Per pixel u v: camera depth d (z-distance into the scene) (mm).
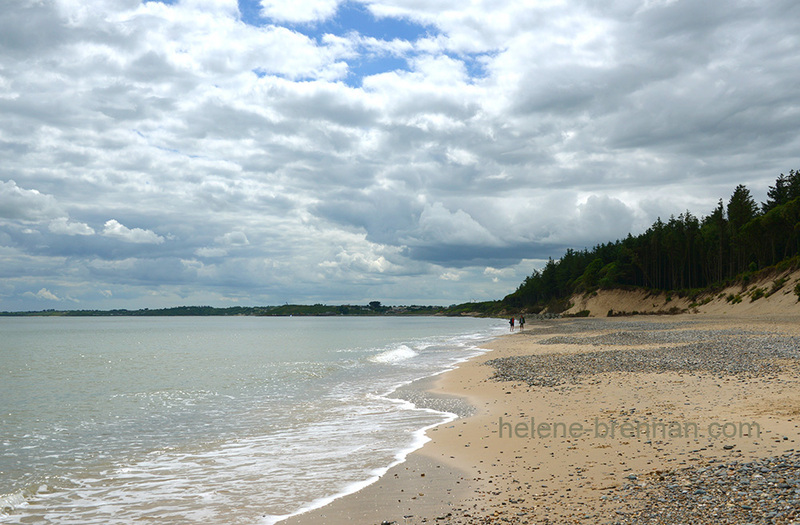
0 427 18109
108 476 12148
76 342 88188
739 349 29141
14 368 42844
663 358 27859
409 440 14594
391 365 37906
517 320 188375
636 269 145000
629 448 11758
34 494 10938
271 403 22203
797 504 7523
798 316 64812
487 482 10383
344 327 160500
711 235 126125
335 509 9484
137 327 184500
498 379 25641
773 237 96062
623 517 7879
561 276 195625
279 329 147750
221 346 70438
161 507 10062
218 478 11789
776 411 13797
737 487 8523
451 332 106250
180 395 25266
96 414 20547
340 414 19141
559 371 26234
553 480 10109
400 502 9602
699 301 106562
